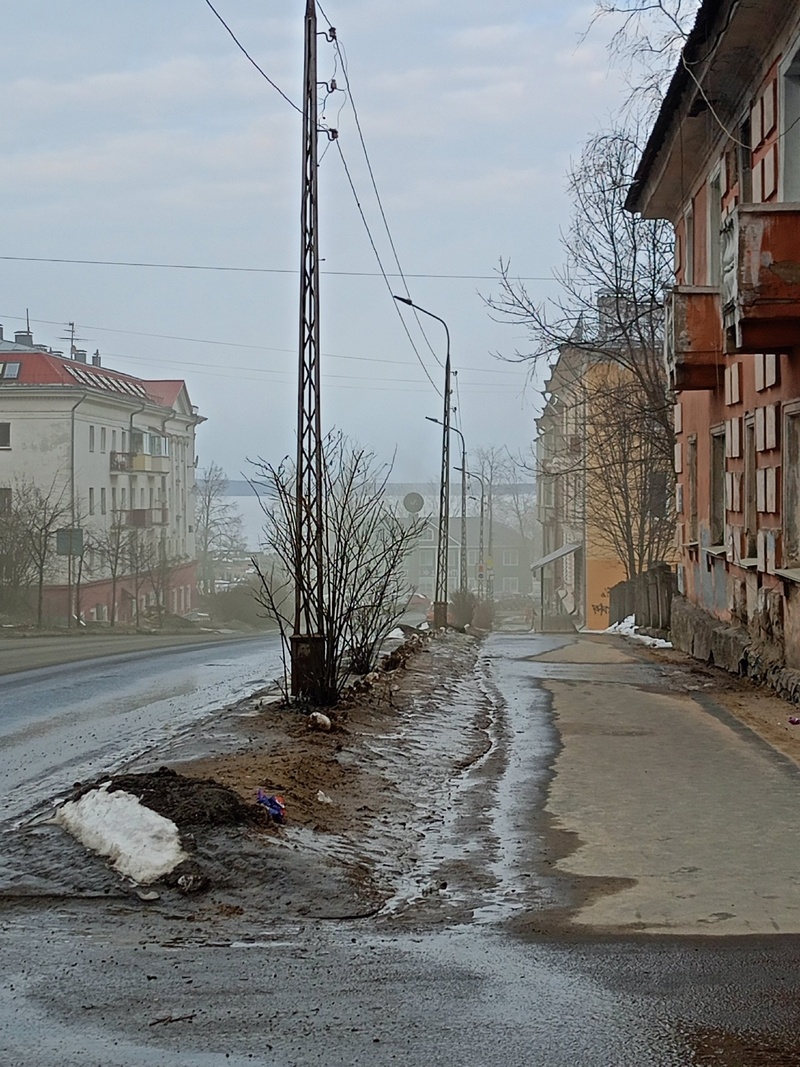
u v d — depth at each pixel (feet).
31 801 27.61
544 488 227.61
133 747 35.70
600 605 163.73
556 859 23.27
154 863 20.98
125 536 202.28
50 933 18.12
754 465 55.57
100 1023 14.15
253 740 33.60
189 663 68.95
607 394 109.29
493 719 42.60
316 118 39.88
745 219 40.09
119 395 203.62
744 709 44.57
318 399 40.27
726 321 44.27
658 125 67.41
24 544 148.36
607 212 102.68
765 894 20.65
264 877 20.67
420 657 62.54
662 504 125.49
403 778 30.89
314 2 39.68
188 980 15.79
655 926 18.75
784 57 46.62
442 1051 13.39
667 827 25.86
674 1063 13.08
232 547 334.65
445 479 97.71
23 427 185.16
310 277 39.99
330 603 41.22
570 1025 14.19
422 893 20.86
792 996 15.21
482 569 222.28
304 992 15.35
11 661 68.59
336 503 43.32
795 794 29.22
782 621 48.96
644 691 50.67
